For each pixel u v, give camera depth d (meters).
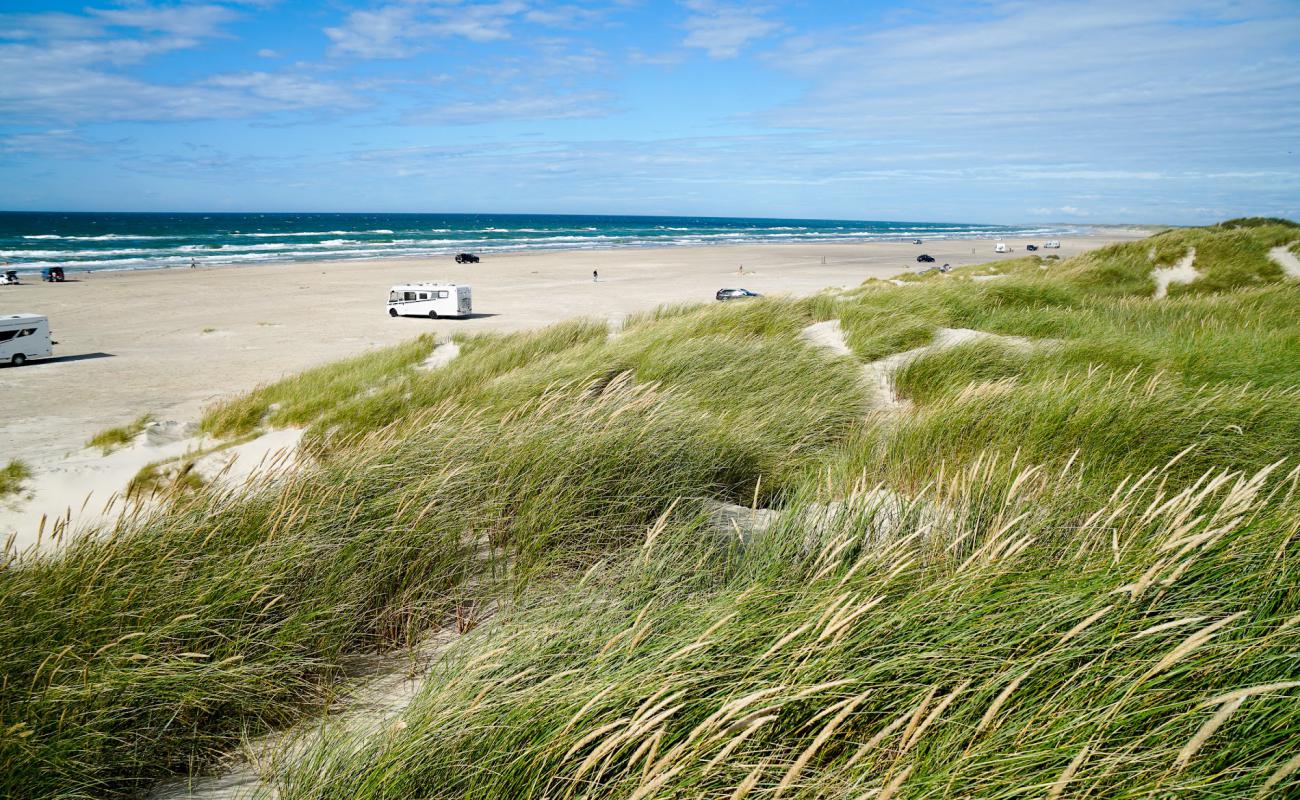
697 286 61.03
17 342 27.00
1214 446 4.82
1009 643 2.07
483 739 2.04
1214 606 2.20
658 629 2.50
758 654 2.21
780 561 3.07
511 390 8.06
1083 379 6.44
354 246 113.00
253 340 33.38
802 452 5.80
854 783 1.66
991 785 1.58
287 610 3.16
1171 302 13.48
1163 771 1.58
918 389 7.70
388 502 3.97
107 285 56.66
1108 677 1.89
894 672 2.04
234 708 2.72
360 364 18.58
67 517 3.69
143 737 2.51
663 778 1.54
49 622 2.86
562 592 3.16
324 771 2.16
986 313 12.18
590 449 4.48
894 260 101.00
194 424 14.57
